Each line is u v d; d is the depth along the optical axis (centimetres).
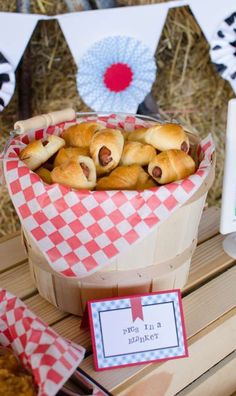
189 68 131
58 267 61
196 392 68
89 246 60
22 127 69
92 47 101
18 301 58
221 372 71
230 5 104
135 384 60
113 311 61
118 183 63
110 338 61
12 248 83
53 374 49
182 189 60
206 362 69
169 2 100
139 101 108
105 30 100
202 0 103
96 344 61
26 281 76
